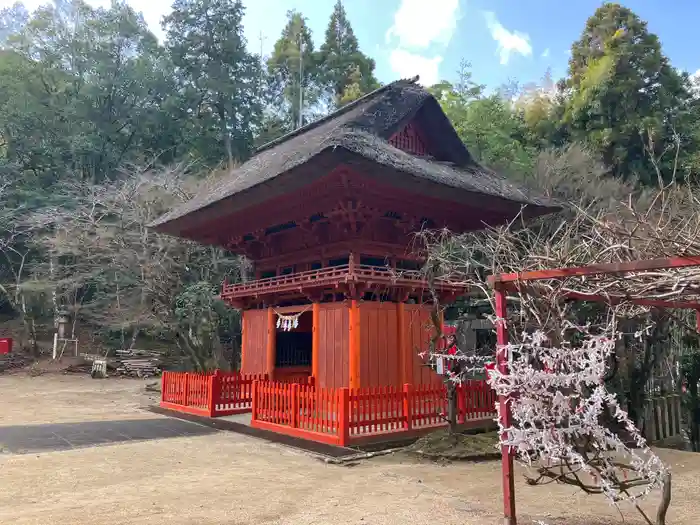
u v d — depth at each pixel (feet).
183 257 95.45
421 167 44.06
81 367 109.81
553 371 20.54
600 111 108.68
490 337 77.46
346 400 35.88
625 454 22.84
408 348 46.91
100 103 146.41
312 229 51.03
